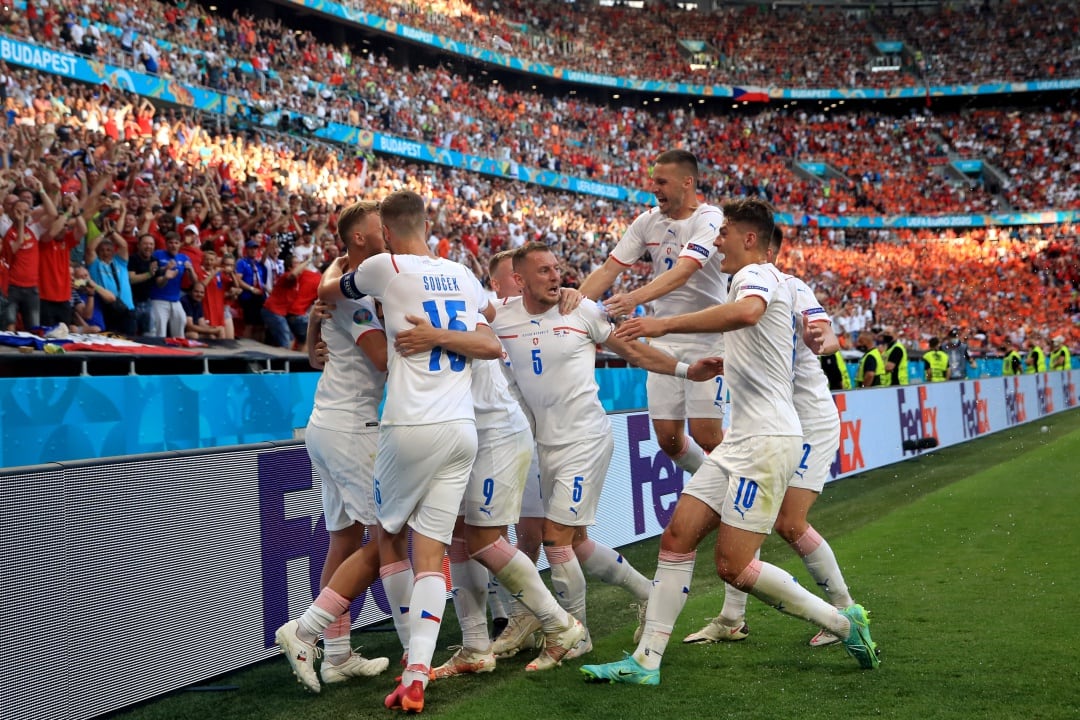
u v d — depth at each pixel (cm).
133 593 354
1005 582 505
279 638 360
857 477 1025
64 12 1739
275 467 424
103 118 1470
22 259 809
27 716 313
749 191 3594
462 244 1698
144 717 340
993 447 1291
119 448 747
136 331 941
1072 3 4234
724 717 318
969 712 315
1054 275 3416
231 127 1914
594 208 3055
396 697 338
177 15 2059
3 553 309
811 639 412
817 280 3259
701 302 505
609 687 358
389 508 357
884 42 4225
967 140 3984
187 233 991
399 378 354
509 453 382
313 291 1071
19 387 673
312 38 2503
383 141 2416
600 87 3859
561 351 402
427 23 3002
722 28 4169
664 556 366
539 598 381
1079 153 3838
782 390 365
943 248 3606
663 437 528
